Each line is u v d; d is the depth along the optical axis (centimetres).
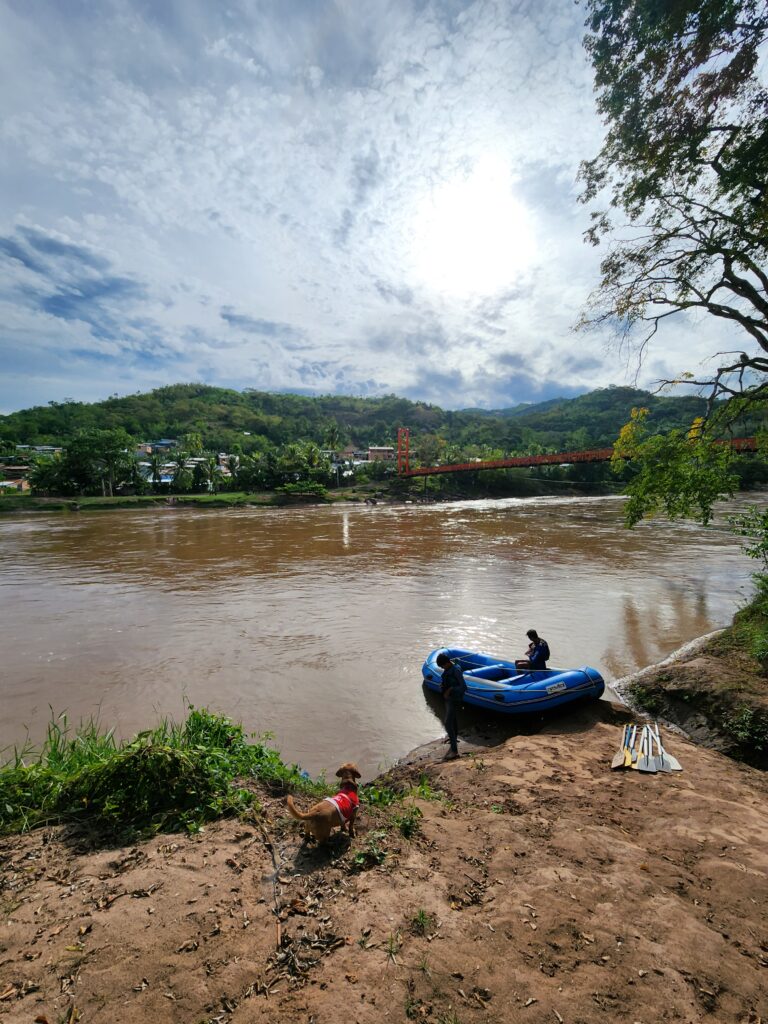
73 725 744
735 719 665
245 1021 219
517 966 255
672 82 855
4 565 2186
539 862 354
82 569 2075
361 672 945
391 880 324
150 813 383
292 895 306
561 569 1941
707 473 1065
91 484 6519
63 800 394
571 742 639
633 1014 229
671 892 327
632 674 916
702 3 758
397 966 252
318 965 252
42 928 270
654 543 2630
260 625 1252
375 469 8481
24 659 1028
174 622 1288
